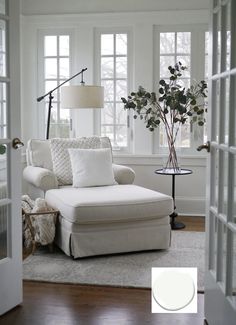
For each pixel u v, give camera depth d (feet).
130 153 18.98
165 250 13.96
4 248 9.68
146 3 18.31
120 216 13.19
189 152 18.58
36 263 12.78
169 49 18.45
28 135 19.39
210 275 9.09
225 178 8.27
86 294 10.69
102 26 18.71
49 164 16.76
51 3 18.81
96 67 18.92
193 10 18.04
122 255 13.51
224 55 8.35
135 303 10.21
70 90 16.83
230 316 7.79
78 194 14.02
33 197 18.02
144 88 18.57
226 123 8.25
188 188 18.67
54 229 13.66
